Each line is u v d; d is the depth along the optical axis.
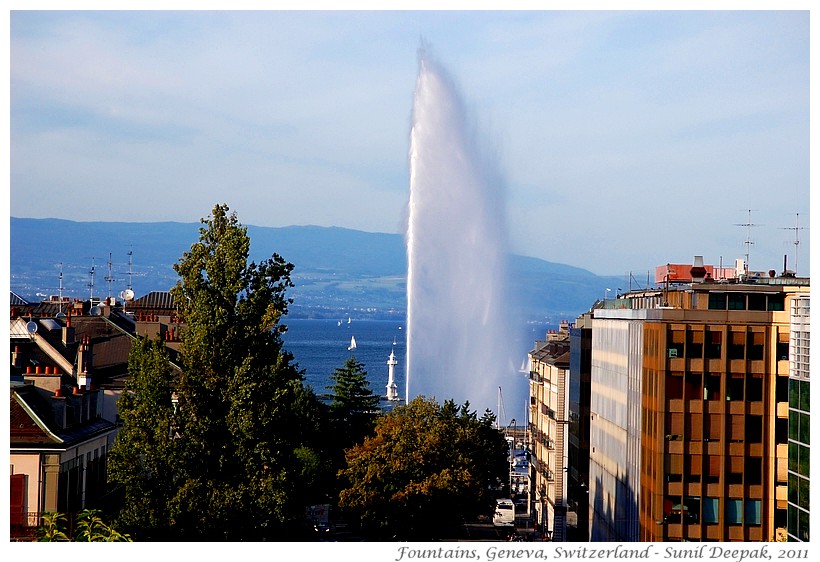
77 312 146.00
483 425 161.62
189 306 95.50
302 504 95.56
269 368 93.25
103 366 125.19
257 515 89.31
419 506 131.75
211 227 96.31
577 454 163.75
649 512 117.19
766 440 115.06
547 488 186.75
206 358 93.31
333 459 175.38
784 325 115.12
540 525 186.75
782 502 114.62
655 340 117.88
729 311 116.06
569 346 186.38
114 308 165.12
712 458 115.50
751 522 115.00
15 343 115.12
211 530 88.12
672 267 150.25
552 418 187.25
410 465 135.12
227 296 95.06
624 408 132.00
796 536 96.31
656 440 116.50
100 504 104.94
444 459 137.00
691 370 115.81
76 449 97.81
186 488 88.44
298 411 104.31
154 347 93.31
